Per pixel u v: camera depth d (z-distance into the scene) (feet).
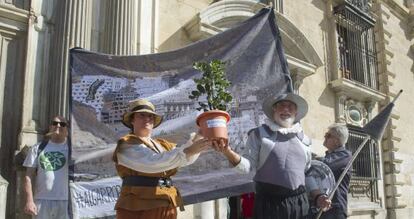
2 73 20.18
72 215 16.01
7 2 21.04
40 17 21.42
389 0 44.24
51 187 16.53
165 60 17.75
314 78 34.65
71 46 20.92
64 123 17.42
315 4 37.01
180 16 26.22
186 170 16.56
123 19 22.25
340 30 38.81
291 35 31.35
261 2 31.65
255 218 12.51
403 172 40.78
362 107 38.40
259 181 12.52
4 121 19.81
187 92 17.44
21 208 18.51
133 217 9.78
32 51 20.84
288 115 13.08
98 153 16.70
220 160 16.65
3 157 19.44
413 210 40.63
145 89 17.46
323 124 34.40
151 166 9.52
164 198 9.95
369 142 37.88
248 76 17.47
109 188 16.56
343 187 14.85
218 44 17.85
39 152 16.88
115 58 17.49
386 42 42.70
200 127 9.39
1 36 20.57
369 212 36.45
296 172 12.37
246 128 16.85
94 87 17.22
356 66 39.32
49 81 21.02
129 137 10.09
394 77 42.70
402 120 42.55
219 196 16.46
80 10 21.48
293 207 12.17
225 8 27.48
